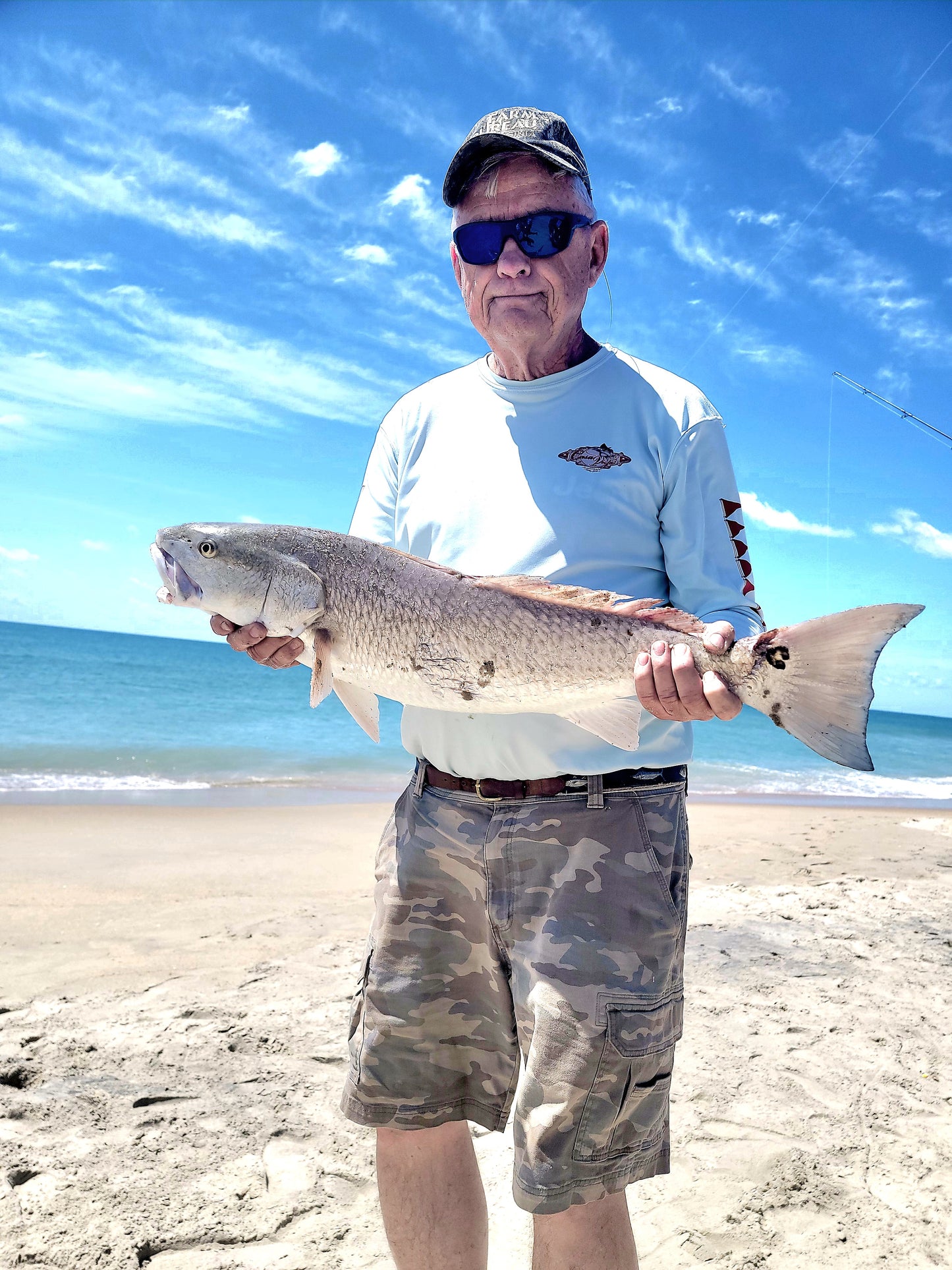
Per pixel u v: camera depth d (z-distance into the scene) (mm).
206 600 1137
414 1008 1104
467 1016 1117
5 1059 1764
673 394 1124
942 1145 1590
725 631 1000
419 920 1117
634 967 971
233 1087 1715
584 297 1168
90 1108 1615
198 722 11578
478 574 1155
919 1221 1378
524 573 1133
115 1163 1457
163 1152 1496
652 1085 968
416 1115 1103
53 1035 1885
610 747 1045
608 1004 946
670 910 1016
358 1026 1143
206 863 3535
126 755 7758
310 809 5141
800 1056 1919
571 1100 930
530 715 1067
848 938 2764
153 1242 1278
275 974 2287
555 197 1113
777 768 10891
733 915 2994
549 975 973
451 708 1093
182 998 2105
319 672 1147
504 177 1121
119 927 2646
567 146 1123
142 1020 1982
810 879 3729
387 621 1117
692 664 958
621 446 1121
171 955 2412
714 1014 2125
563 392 1148
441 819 1117
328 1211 1370
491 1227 1394
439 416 1251
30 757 7234
